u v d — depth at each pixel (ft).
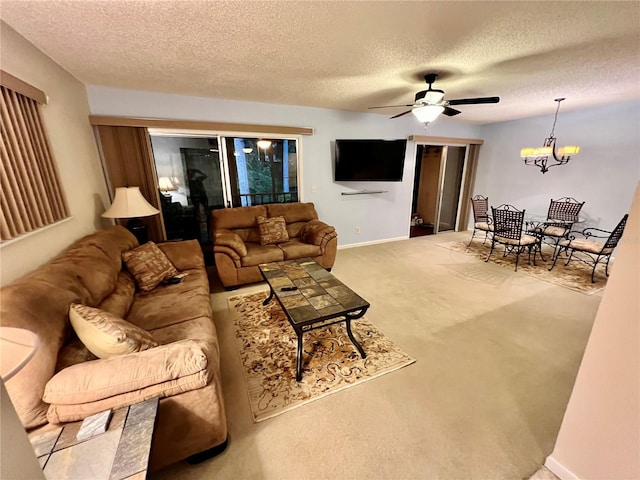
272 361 6.61
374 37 6.11
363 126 14.80
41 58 6.65
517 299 9.63
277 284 7.33
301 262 9.07
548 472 4.14
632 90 10.29
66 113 7.86
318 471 4.20
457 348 7.02
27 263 5.34
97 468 2.79
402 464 4.28
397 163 14.10
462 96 11.26
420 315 8.61
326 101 12.03
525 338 7.43
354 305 6.21
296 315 5.79
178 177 11.94
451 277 11.60
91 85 9.45
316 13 5.14
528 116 15.55
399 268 12.67
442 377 6.06
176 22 5.41
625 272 3.07
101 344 3.89
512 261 13.53
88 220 8.59
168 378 3.68
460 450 4.48
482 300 9.57
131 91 10.05
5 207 4.84
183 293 7.24
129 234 8.58
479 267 12.76
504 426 4.90
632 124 12.27
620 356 3.23
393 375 6.12
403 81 9.22
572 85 9.70
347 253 14.99
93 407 3.43
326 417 5.10
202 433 4.06
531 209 16.39
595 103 12.37
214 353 4.39
